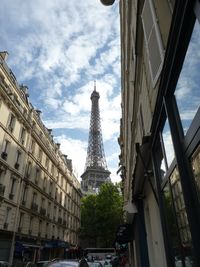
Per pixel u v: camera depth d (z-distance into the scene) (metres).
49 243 41.06
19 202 31.03
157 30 4.52
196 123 2.76
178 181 3.72
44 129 42.41
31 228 34.81
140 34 6.99
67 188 56.22
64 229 52.22
